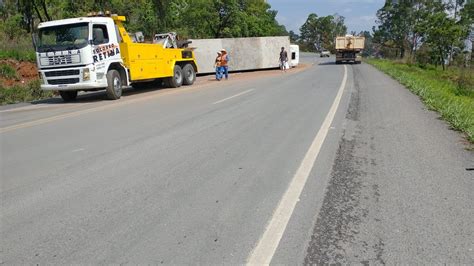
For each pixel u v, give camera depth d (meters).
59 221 3.89
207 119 9.20
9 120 9.97
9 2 30.64
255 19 56.75
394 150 6.44
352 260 3.15
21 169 5.59
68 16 26.19
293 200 4.35
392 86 17.02
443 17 59.38
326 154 6.19
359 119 9.16
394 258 3.17
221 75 22.47
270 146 6.66
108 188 4.75
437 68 58.34
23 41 23.33
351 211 4.06
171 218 3.91
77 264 3.12
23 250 3.36
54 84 13.59
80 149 6.62
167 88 18.05
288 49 34.94
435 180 4.97
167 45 18.84
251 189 4.68
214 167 5.52
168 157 6.05
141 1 35.28
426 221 3.81
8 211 4.14
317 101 12.12
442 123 8.72
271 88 16.17
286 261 3.14
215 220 3.86
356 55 43.91
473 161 5.80
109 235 3.59
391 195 4.48
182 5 45.69
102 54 13.63
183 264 3.09
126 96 15.18
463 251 3.26
